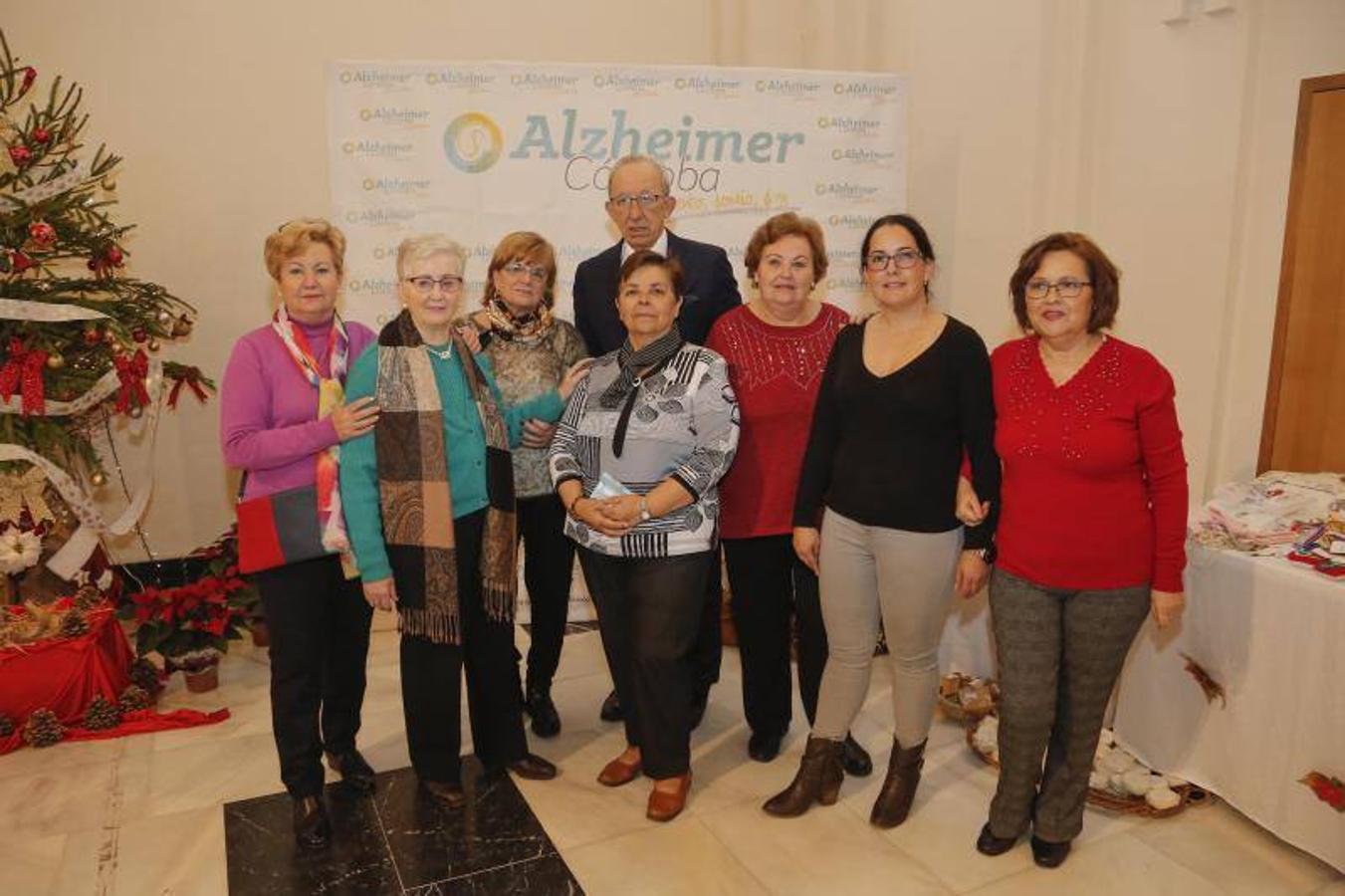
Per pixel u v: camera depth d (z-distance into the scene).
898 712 2.41
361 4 4.25
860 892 2.20
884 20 4.32
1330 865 2.21
